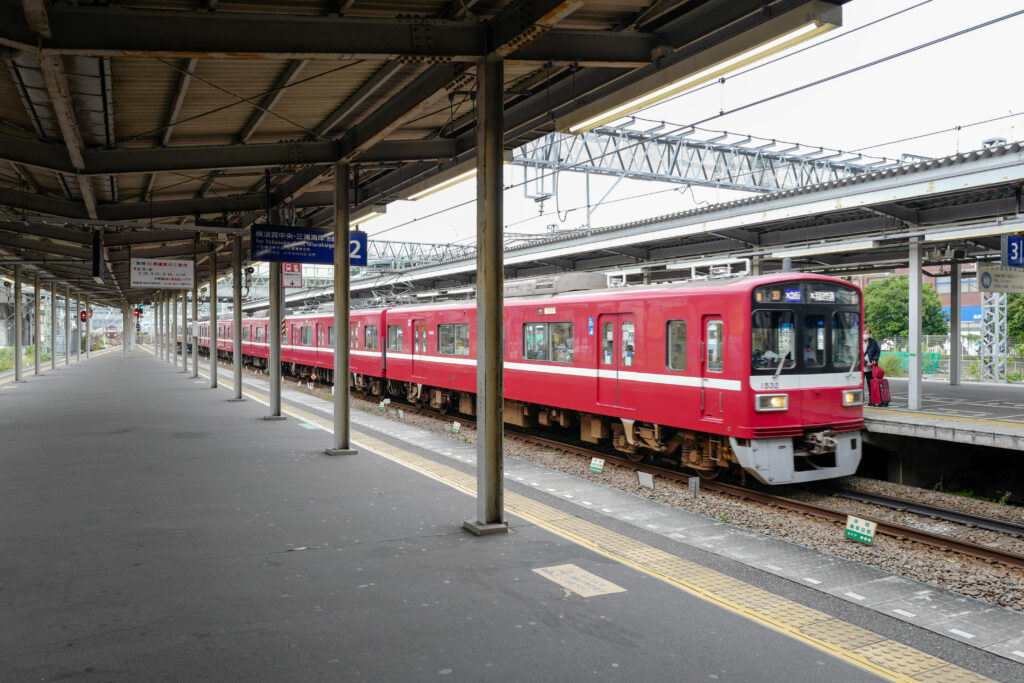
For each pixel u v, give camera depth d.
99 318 115.44
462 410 17.11
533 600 4.93
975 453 12.18
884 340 38.56
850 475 10.84
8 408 17.28
